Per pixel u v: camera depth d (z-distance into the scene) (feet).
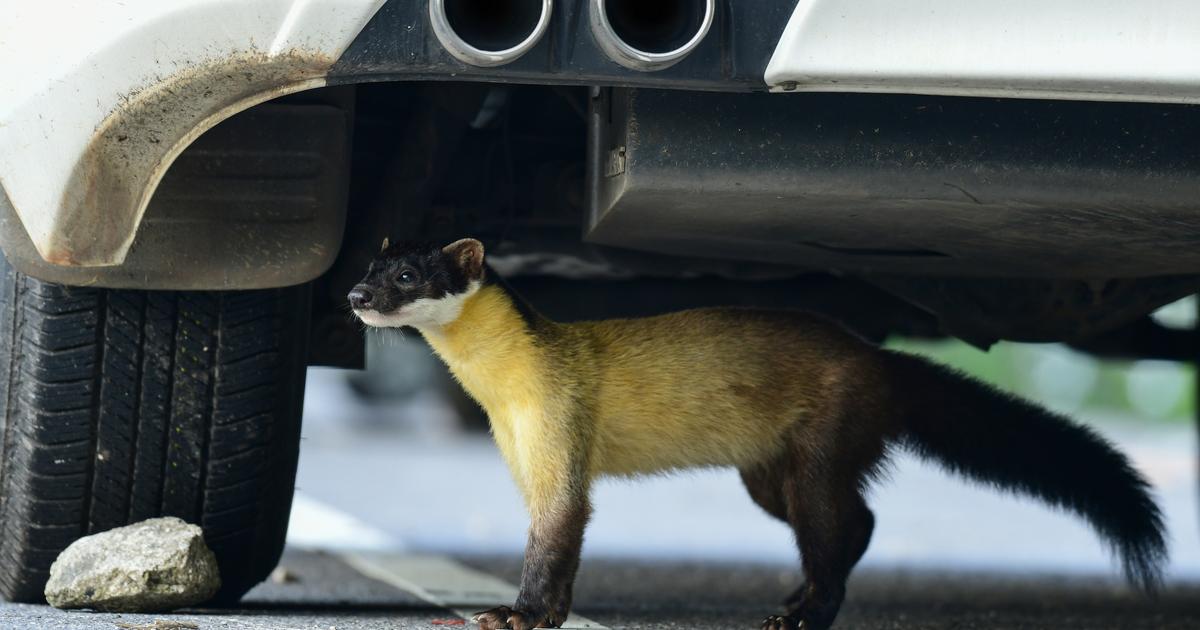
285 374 43.01
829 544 43.93
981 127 35.58
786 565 78.69
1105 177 35.73
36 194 33.91
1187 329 64.03
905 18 32.04
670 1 32.04
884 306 59.06
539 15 31.40
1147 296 47.93
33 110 33.37
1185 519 118.73
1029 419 49.21
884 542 95.35
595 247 51.42
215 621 40.11
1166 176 35.68
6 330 41.39
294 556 72.74
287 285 38.81
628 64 31.91
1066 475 49.78
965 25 32.17
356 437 181.78
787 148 35.42
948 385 48.42
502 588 60.03
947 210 37.58
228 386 42.24
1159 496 51.01
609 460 43.78
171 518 42.78
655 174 35.35
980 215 37.99
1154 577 50.03
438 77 32.27
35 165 33.65
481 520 101.50
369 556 74.54
